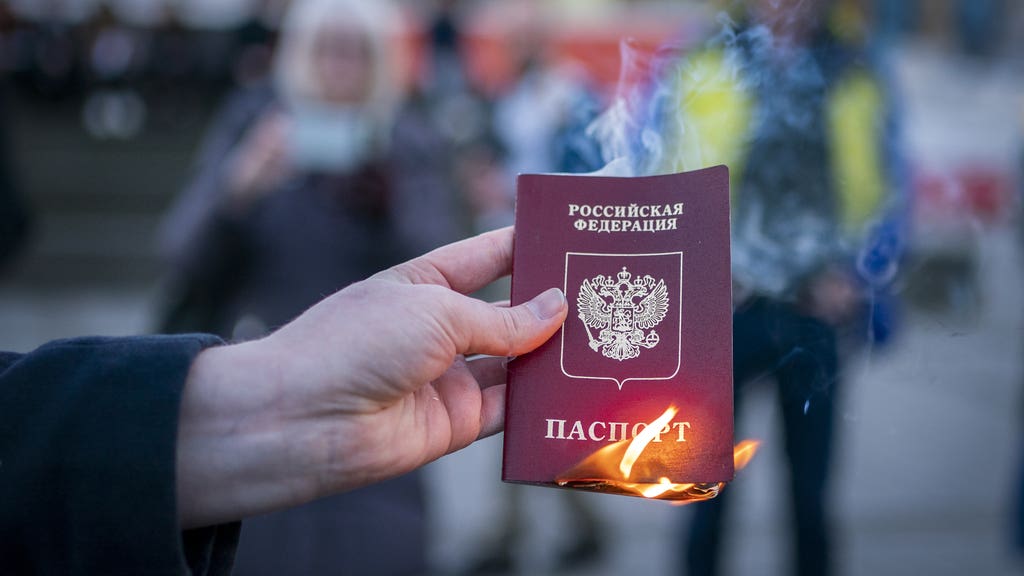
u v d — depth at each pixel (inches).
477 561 118.4
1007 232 160.9
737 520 122.6
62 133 338.6
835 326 71.6
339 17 86.0
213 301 86.1
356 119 85.8
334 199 83.0
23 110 354.6
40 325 236.1
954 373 183.2
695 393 35.7
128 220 298.7
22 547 27.9
